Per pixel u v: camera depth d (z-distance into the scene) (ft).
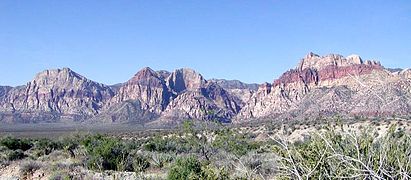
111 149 73.41
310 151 18.48
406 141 17.72
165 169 65.67
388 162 16.83
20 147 126.62
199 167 46.03
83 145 100.07
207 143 71.26
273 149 19.72
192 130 74.28
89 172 59.62
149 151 99.14
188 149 101.45
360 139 17.97
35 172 66.69
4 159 84.12
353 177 16.60
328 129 18.95
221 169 26.96
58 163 71.20
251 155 49.90
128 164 71.10
